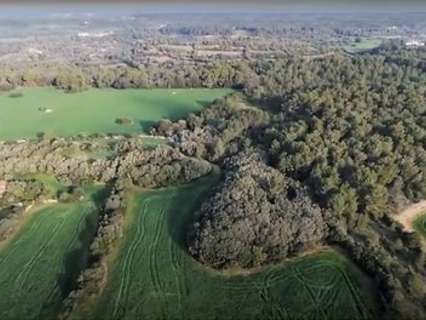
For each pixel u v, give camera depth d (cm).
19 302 6006
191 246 6769
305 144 8544
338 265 6531
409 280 5947
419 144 8331
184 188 8662
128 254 6856
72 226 7556
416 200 7988
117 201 7875
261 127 10600
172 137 11081
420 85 11544
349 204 7288
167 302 5959
